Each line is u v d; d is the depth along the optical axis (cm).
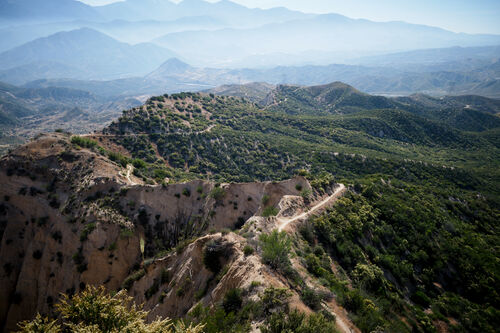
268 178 11656
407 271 4181
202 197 6303
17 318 5334
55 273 5412
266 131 17000
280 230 3862
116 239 5491
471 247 5075
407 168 11238
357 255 4022
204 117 16038
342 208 5200
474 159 16100
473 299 4109
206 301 2667
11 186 6475
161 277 3781
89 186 6278
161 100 15712
